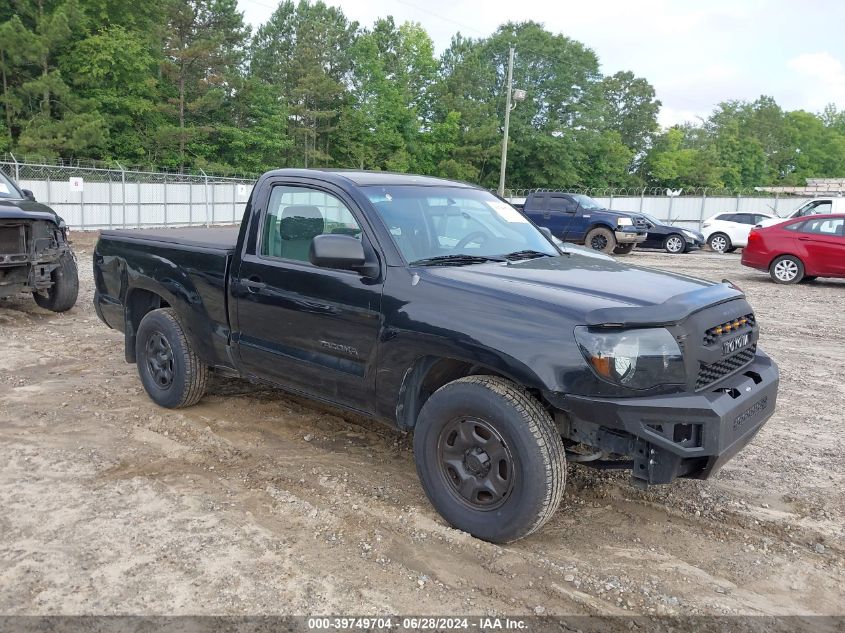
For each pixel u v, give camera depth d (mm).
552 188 66125
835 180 51062
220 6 47094
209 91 46250
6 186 9523
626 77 87562
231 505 4035
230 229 6488
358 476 4453
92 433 5098
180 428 5207
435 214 4445
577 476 4539
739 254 24969
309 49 57781
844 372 7512
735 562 3580
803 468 4812
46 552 3473
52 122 38531
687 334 3344
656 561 3562
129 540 3607
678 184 87750
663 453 3291
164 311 5570
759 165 97688
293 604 3107
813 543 3791
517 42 66188
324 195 4398
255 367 4805
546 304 3428
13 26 37312
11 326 8664
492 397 3465
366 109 60000
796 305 12117
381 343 3928
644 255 23078
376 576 3346
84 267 15086
